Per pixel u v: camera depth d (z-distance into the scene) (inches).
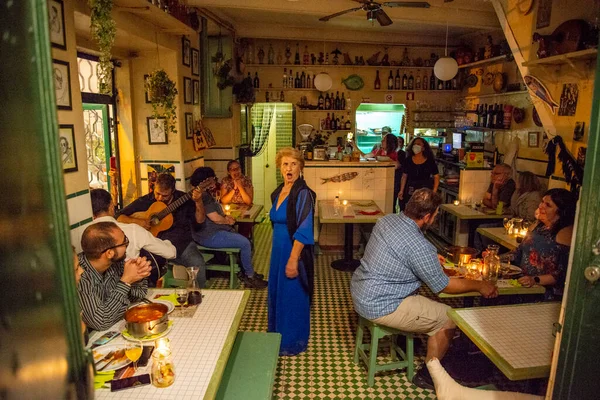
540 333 82.0
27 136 17.2
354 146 263.1
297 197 122.1
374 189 225.5
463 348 126.0
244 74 319.9
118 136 190.7
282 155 126.2
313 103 330.3
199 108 223.6
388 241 106.9
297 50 319.6
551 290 112.0
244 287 182.2
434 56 329.1
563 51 141.5
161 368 64.2
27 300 18.3
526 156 240.4
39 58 16.6
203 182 153.9
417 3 171.9
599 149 28.5
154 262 124.5
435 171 239.6
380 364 117.8
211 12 235.5
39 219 17.7
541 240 117.6
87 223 113.7
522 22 161.9
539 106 160.9
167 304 88.0
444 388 83.0
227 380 85.2
